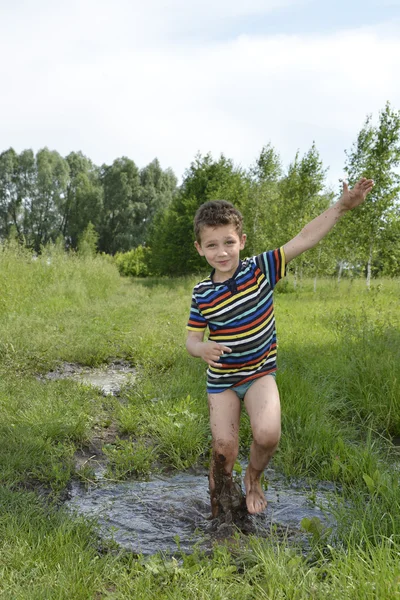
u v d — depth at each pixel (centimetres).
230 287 306
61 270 1741
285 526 314
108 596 242
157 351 801
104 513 336
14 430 451
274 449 305
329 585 238
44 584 248
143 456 418
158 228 4191
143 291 2066
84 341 876
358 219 1973
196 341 315
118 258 5475
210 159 3341
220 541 297
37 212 8212
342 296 1716
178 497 360
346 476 374
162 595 242
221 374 314
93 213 7725
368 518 293
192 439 449
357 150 2130
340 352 673
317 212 2420
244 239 320
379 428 489
